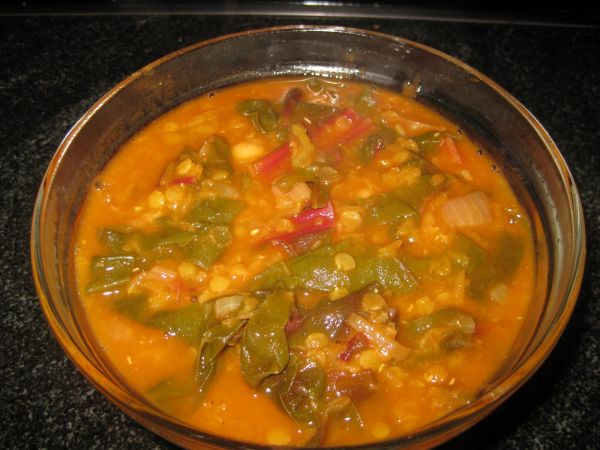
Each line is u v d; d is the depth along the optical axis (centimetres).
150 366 18
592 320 23
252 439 17
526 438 20
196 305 19
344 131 23
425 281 19
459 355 18
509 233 21
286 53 24
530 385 21
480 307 19
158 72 23
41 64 30
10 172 26
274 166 22
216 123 23
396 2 32
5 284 23
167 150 23
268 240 20
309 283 19
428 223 21
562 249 18
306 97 24
